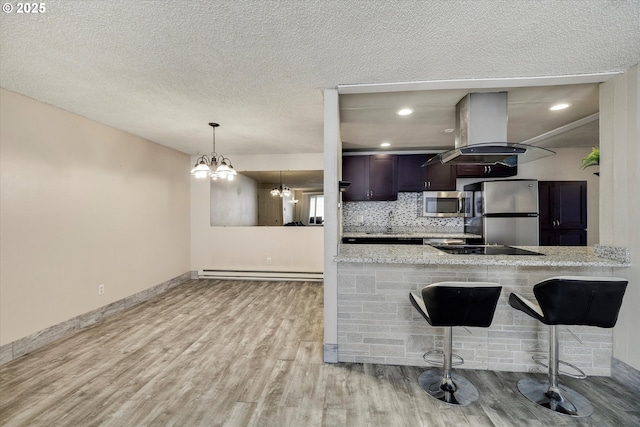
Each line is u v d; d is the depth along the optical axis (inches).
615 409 70.4
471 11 55.4
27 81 86.1
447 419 67.4
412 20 58.2
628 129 78.7
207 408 70.7
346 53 71.0
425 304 72.6
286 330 116.7
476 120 98.1
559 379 83.7
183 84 88.7
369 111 116.0
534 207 159.5
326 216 93.2
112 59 73.7
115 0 51.9
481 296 69.5
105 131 130.9
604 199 85.9
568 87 92.3
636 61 74.4
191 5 53.6
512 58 73.1
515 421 66.7
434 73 81.3
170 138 155.5
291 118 121.7
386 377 84.7
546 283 68.0
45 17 56.7
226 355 96.5
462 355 90.1
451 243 156.7
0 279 90.8
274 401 73.4
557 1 52.6
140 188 153.7
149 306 146.3
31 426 64.6
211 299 158.1
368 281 92.8
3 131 91.8
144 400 73.5
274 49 69.2
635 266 77.5
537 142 163.9
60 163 110.0
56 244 108.4
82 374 85.0
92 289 124.0
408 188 186.2
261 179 202.4
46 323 104.5
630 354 79.2
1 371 86.4
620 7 54.2
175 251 186.1
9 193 93.3
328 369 88.7
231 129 138.3
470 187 178.9
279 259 201.8
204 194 205.5
